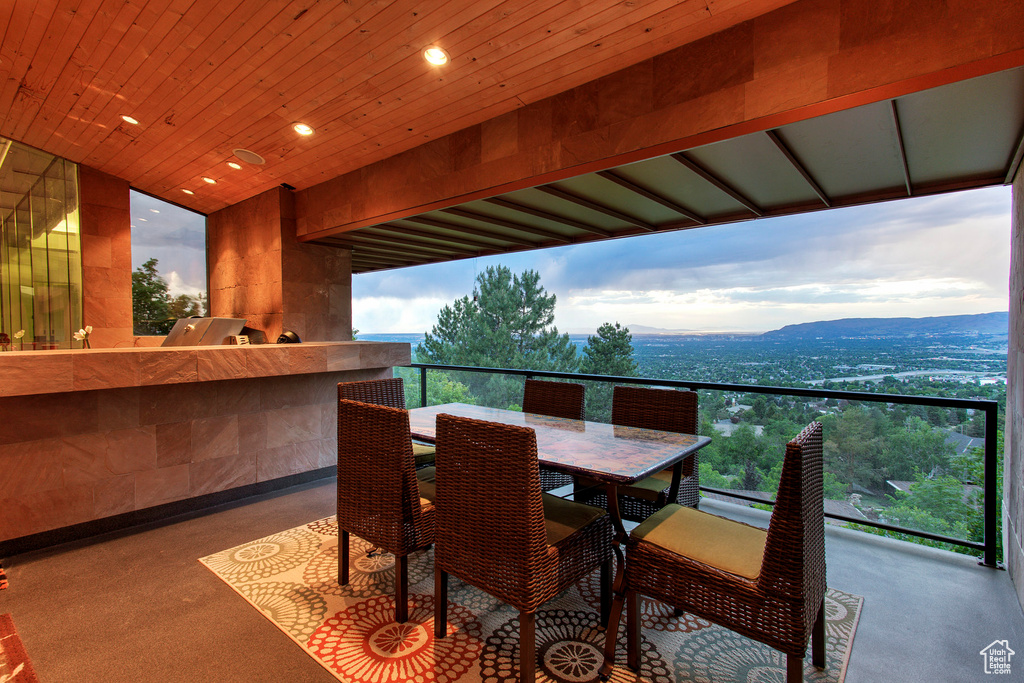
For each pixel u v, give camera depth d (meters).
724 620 1.46
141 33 3.27
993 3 1.80
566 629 1.95
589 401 3.99
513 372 4.53
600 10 2.47
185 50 3.38
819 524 1.55
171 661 1.73
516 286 20.58
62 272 5.67
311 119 4.03
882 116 2.32
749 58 2.40
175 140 4.82
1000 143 2.60
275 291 5.60
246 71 3.52
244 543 2.79
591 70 2.93
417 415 2.90
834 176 3.24
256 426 3.67
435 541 1.85
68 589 2.26
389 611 2.07
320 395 4.11
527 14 2.59
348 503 2.19
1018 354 2.45
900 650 1.80
